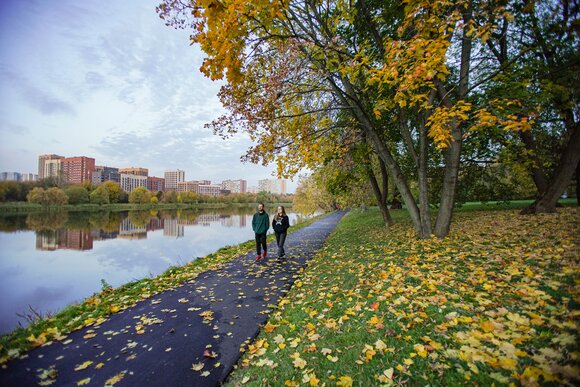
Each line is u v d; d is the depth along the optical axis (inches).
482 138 455.2
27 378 122.3
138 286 261.6
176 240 945.5
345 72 250.8
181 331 164.6
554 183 393.7
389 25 353.7
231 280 270.4
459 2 200.7
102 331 166.4
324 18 311.7
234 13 185.2
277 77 267.9
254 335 158.2
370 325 147.9
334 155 448.8
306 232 699.4
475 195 682.2
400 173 363.9
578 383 85.6
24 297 371.2
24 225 1583.4
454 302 158.4
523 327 120.2
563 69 239.1
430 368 108.0
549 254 201.0
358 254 332.5
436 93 333.1
